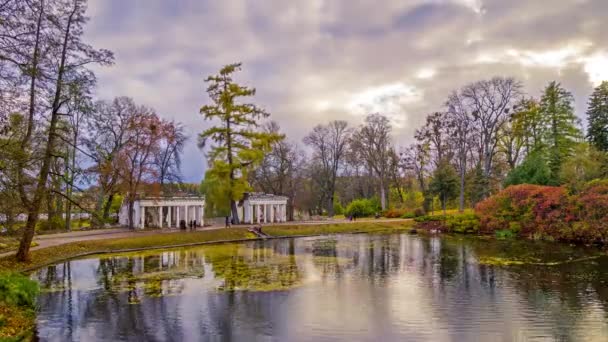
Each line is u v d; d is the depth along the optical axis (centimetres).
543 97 5641
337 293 1811
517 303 1595
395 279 2098
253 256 2997
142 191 4912
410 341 1215
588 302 1586
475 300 1655
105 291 1880
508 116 5562
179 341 1243
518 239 3825
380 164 6944
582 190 3472
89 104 2383
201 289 1903
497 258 2688
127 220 5319
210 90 4803
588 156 4234
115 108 4738
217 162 4709
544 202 3722
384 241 3978
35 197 2383
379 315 1477
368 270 2366
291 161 6875
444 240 3934
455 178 5588
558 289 1795
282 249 3428
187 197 5266
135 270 2430
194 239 3925
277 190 6944
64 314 1521
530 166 4700
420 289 1867
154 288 1933
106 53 2409
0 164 1623
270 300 1697
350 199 8250
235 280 2103
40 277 2233
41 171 2323
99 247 3300
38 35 1692
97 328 1365
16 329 1284
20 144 1852
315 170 7394
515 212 4075
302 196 7312
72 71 2300
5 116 1434
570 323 1351
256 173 6838
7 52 1401
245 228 4547
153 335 1296
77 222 5534
